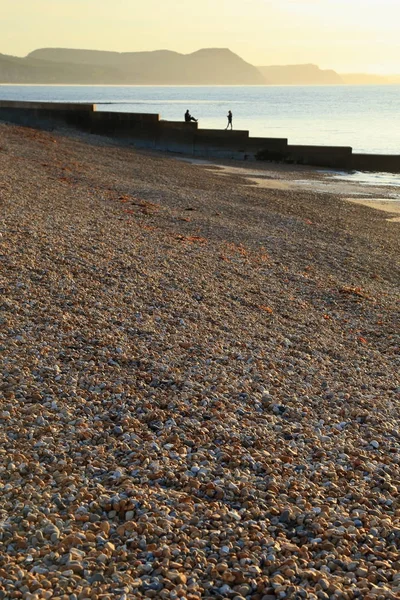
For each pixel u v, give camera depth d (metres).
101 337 9.57
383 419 8.20
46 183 21.88
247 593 4.69
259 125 80.88
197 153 46.00
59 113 47.25
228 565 4.99
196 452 6.79
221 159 44.97
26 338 9.16
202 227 19.23
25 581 4.56
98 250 14.06
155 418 7.45
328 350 10.72
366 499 6.15
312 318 12.45
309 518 5.70
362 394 9.02
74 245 14.05
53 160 28.58
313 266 16.69
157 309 11.26
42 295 10.90
